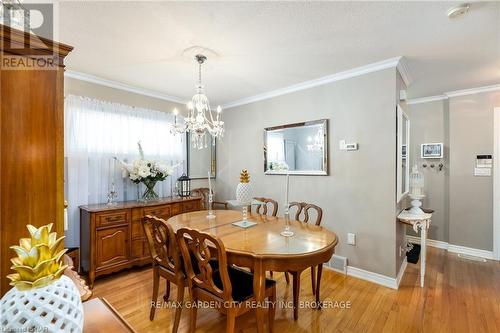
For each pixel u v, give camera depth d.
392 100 2.58
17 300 0.72
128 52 2.35
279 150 3.59
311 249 1.63
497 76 3.02
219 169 4.52
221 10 1.72
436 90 3.57
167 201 3.21
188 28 1.94
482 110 3.45
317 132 3.16
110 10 1.70
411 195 2.96
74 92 2.88
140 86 3.36
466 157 3.56
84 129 2.93
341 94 2.96
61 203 1.25
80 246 2.82
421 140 4.00
